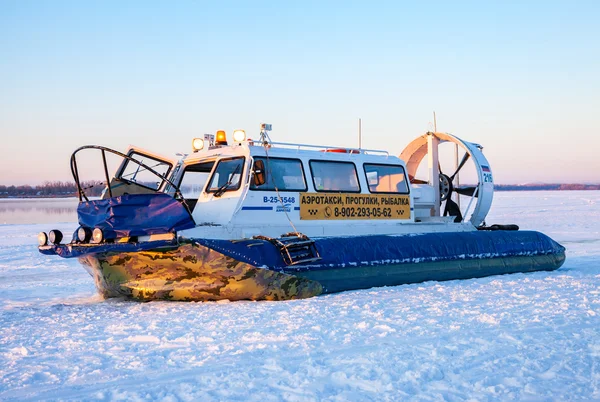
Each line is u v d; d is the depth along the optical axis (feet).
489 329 19.49
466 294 26.84
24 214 172.04
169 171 31.89
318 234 30.68
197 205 29.76
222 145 31.68
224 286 25.88
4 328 21.58
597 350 16.72
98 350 17.94
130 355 17.24
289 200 29.86
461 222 37.09
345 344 17.85
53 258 53.36
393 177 34.68
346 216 31.99
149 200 25.23
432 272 31.42
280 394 13.58
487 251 33.96
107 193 29.86
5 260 51.80
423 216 37.68
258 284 25.75
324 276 27.50
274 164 29.78
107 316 23.61
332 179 31.94
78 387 14.52
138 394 13.73
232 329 20.11
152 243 24.73
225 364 16.03
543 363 15.55
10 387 14.61
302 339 18.47
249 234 28.19
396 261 30.04
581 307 23.17
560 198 239.91
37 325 22.08
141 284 27.14
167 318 22.59
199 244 25.16
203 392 13.78
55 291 33.91
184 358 16.72
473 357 16.19
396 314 22.12
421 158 41.68
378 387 13.97
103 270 27.99
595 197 251.39
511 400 13.07
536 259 36.29
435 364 15.56
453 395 13.38
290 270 26.55
